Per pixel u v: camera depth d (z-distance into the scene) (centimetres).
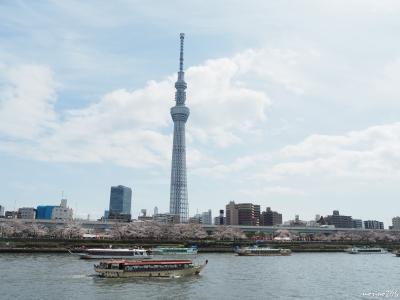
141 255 15125
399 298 8600
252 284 10038
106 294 8244
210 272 12181
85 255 14725
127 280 10012
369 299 8450
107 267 10369
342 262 17425
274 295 8650
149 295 8238
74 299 7731
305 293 8988
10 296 7831
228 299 8094
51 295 8031
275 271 12975
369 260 19050
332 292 9206
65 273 10869
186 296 8256
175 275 10900
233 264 15112
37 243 18412
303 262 16875
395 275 12588
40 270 11381
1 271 11038
